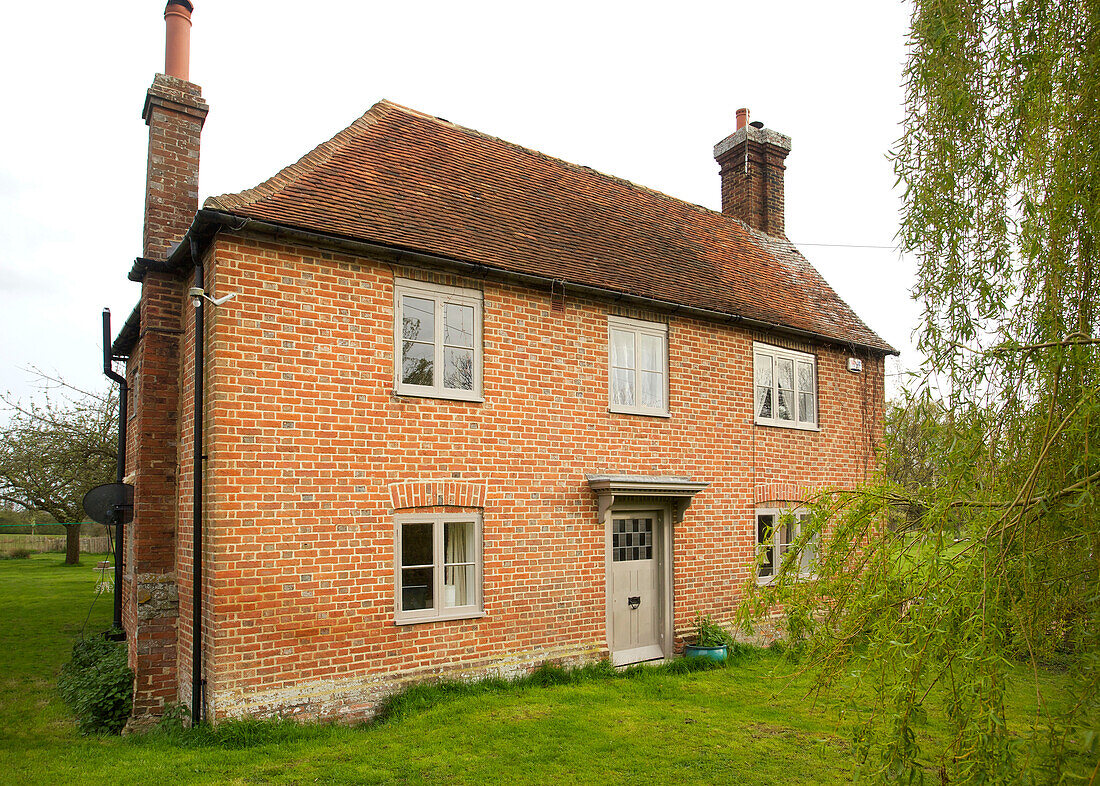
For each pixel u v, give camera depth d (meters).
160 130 9.03
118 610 10.56
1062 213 4.10
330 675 7.56
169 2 9.45
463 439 8.80
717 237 14.83
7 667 10.32
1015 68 4.52
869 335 15.03
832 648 4.44
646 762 6.49
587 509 9.93
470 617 8.63
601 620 9.91
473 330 9.13
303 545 7.53
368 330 8.20
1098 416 3.69
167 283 8.84
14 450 26.47
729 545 11.73
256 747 6.65
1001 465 4.22
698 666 10.13
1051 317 4.12
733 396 12.04
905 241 4.90
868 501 4.53
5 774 6.00
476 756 6.52
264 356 7.49
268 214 7.53
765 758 6.64
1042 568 3.82
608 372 10.38
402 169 10.05
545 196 11.91
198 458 7.41
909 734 3.72
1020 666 3.80
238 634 7.08
